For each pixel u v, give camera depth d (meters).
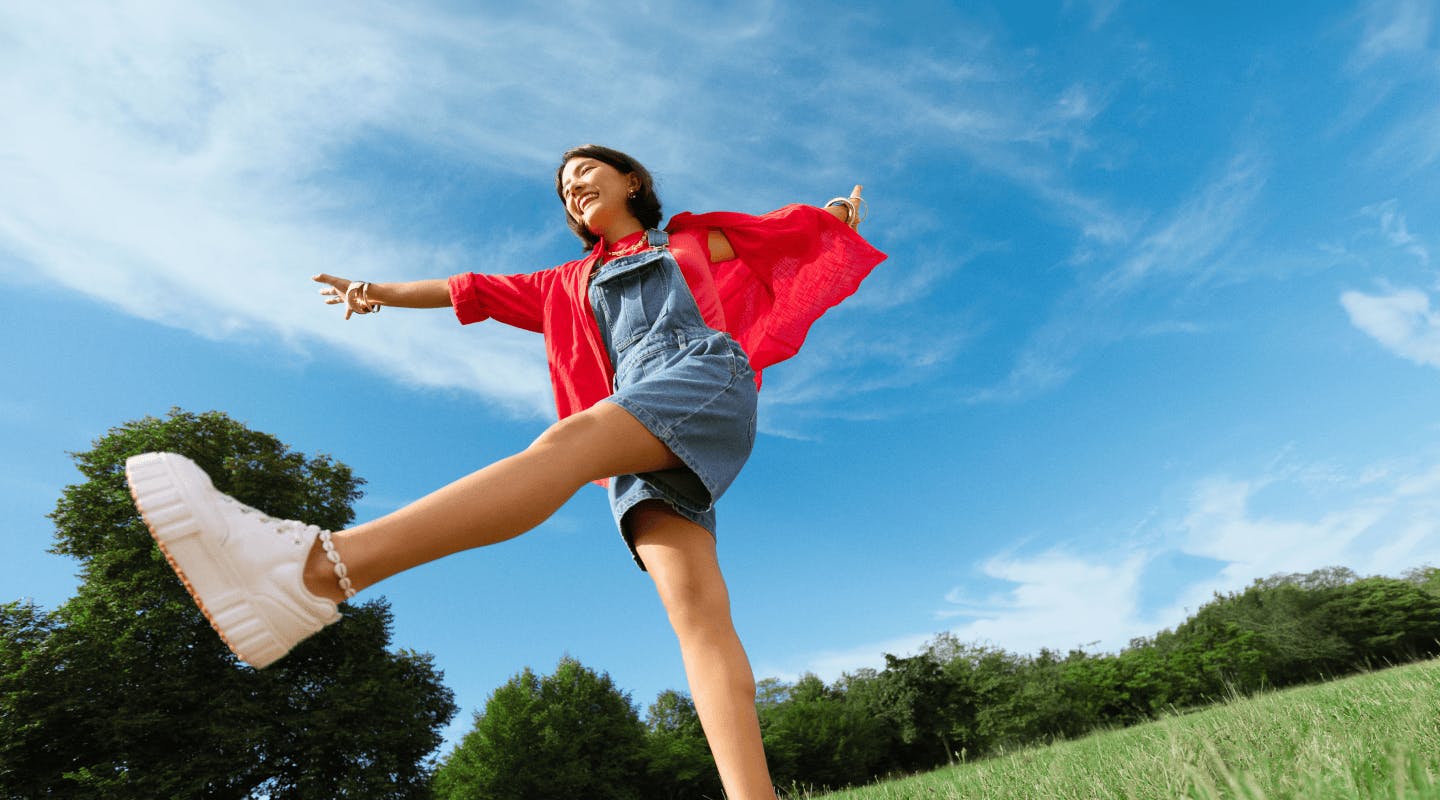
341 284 2.06
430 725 17.78
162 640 15.40
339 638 17.05
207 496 0.89
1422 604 40.84
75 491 16.09
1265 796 0.94
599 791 26.47
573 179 1.81
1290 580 46.91
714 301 1.69
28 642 15.26
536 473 1.08
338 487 19.09
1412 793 0.89
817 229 2.00
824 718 37.59
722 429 1.34
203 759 14.26
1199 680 37.53
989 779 2.53
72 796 13.93
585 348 1.72
